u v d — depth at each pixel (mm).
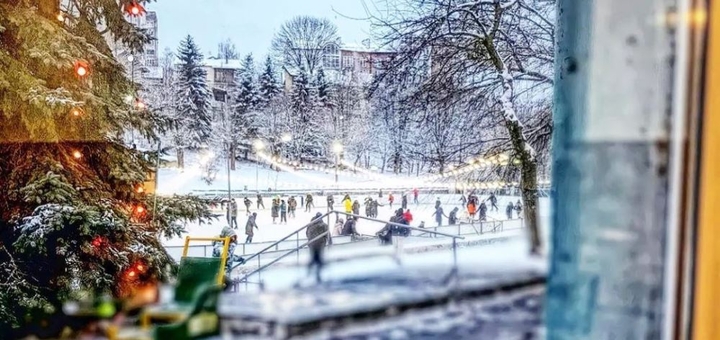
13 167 3271
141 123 4164
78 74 3438
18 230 3172
